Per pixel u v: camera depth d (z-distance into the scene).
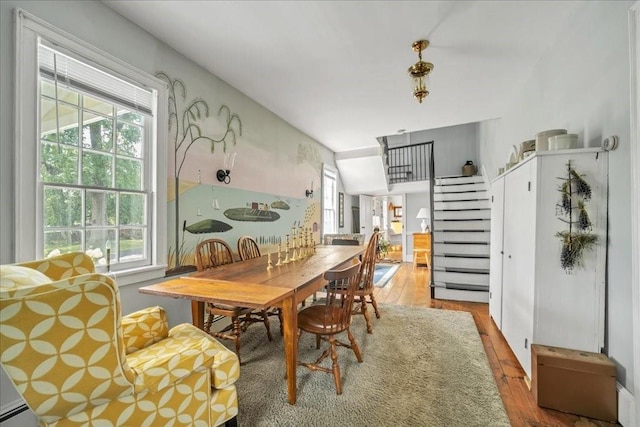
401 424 1.54
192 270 2.68
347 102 3.61
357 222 7.88
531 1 1.92
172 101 2.49
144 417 1.11
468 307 3.61
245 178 3.44
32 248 1.62
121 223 2.15
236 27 2.20
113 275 2.00
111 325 0.98
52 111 1.76
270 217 3.95
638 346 1.46
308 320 1.98
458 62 2.68
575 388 1.63
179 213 2.57
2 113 1.50
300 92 3.33
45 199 1.72
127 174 2.20
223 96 3.07
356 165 6.39
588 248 1.74
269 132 3.93
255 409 1.65
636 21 1.48
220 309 2.22
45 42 1.66
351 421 1.56
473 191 5.14
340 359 2.24
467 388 1.85
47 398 0.92
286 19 2.10
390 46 2.42
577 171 1.78
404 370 2.07
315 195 5.38
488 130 5.07
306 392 1.82
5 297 0.83
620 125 1.62
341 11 2.02
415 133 8.16
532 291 1.88
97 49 1.91
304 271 2.21
